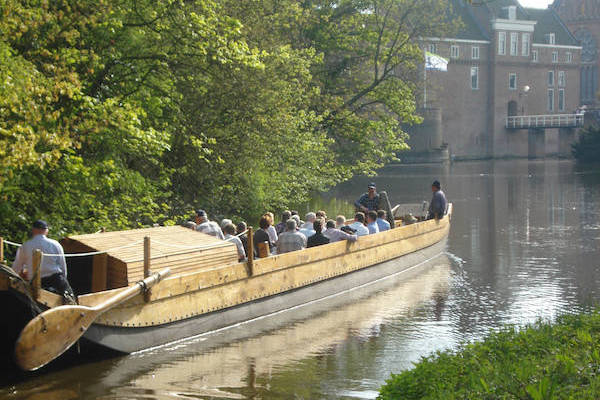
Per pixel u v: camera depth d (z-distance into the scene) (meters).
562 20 174.75
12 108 17.06
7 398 12.98
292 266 20.42
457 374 10.70
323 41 51.66
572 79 158.38
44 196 21.59
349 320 19.09
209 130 30.89
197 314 17.25
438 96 124.88
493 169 101.88
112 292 14.79
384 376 14.27
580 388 9.16
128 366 14.92
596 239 34.47
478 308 20.42
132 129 21.81
